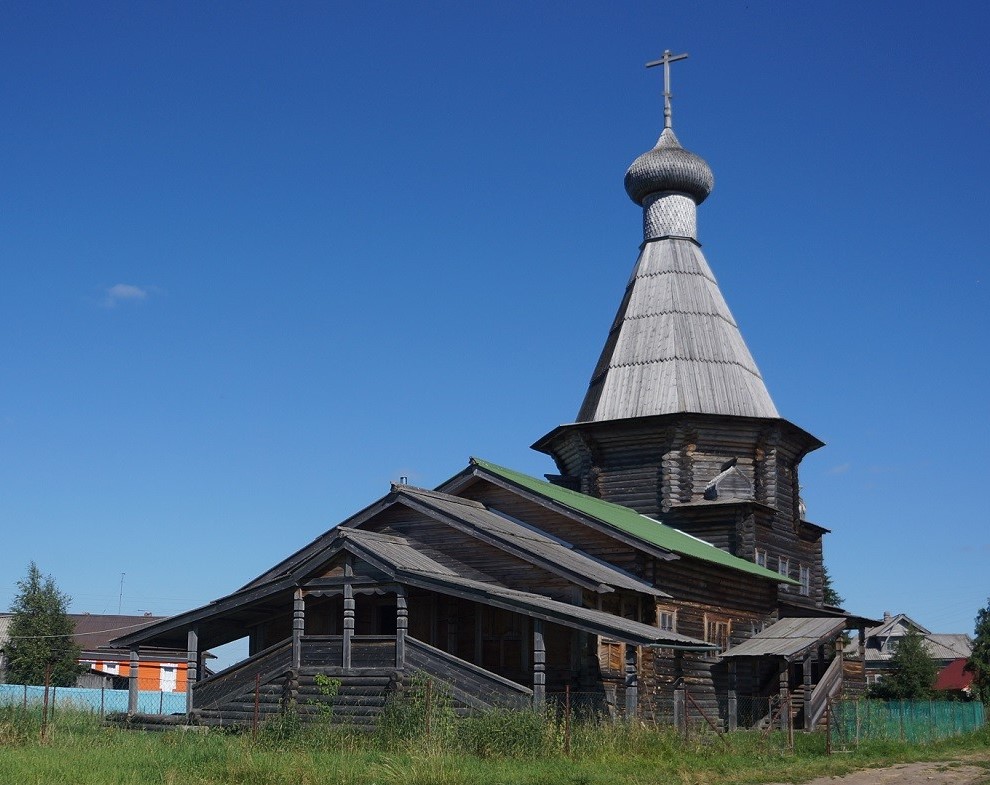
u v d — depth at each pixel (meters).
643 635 26.44
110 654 64.56
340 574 29.55
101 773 18.84
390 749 23.95
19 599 56.91
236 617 32.97
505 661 31.91
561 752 23.55
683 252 48.62
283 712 27.58
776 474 43.94
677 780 21.58
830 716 32.16
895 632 89.88
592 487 44.25
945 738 36.53
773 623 40.88
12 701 30.59
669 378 44.59
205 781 19.14
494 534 31.11
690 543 38.56
